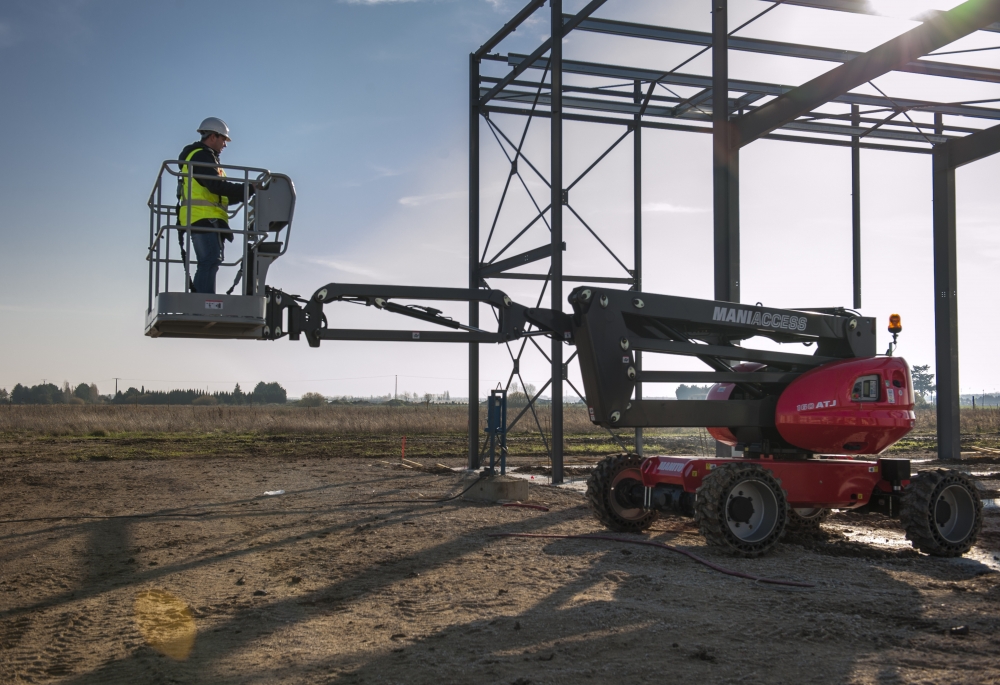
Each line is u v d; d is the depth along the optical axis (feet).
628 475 34.53
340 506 42.57
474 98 60.23
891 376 32.19
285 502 44.37
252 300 24.12
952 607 21.43
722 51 45.09
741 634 18.89
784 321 32.86
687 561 27.76
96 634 19.61
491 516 38.52
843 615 20.51
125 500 45.50
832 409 31.24
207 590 24.11
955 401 70.08
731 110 62.90
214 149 27.86
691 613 20.76
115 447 93.86
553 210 51.03
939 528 29.86
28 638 19.30
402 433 126.21
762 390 33.81
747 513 28.94
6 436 114.42
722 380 31.83
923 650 17.70
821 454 33.73
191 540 32.68
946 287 70.23
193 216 25.66
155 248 26.14
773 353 32.50
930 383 308.81
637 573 25.72
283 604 22.33
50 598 23.21
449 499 45.14
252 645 18.49
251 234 25.25
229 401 513.86
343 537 32.99
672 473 31.30
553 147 51.19
